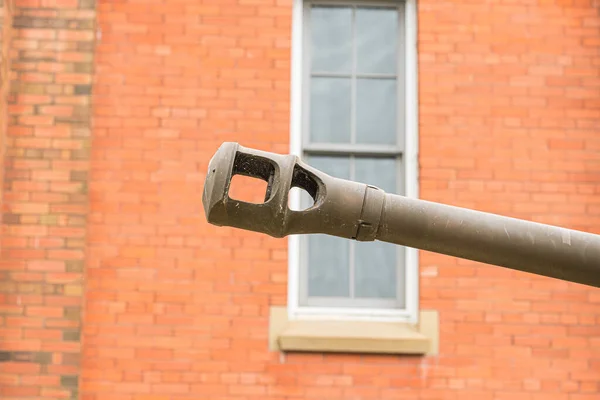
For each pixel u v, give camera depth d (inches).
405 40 290.8
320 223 128.5
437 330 270.2
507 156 279.0
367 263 284.0
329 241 284.5
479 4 285.1
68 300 262.8
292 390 265.9
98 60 278.1
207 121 276.1
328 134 287.4
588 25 286.4
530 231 132.8
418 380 268.1
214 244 270.7
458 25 284.2
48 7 274.8
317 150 284.7
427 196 275.6
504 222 133.0
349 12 293.4
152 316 267.3
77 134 270.1
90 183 272.1
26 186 267.1
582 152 280.4
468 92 281.3
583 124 281.7
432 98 280.7
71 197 267.4
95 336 265.9
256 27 281.3
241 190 271.1
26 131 269.4
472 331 270.7
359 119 288.8
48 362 260.7
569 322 272.5
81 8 275.4
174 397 264.8
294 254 278.2
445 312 271.1
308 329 268.4
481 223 132.0
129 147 274.4
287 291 270.7
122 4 280.5
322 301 280.1
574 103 282.7
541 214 277.3
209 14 281.1
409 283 278.4
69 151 269.3
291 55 282.2
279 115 277.4
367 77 290.8
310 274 282.7
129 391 264.2
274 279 270.4
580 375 270.7
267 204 123.3
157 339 266.4
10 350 260.4
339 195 128.3
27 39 273.3
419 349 267.1
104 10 280.4
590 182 279.3
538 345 271.1
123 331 266.4
